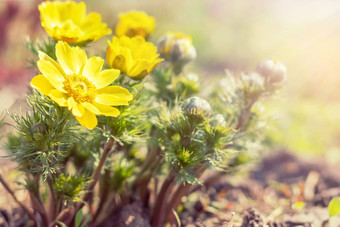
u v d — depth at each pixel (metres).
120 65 0.30
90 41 0.31
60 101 0.27
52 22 0.33
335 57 1.01
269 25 1.40
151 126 0.37
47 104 0.29
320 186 0.48
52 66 0.28
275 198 0.47
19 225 0.39
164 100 0.38
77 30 0.32
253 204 0.45
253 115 0.37
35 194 0.34
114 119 0.31
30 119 0.29
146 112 0.34
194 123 0.31
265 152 0.62
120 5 1.21
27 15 0.72
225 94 0.37
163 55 0.39
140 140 0.31
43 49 0.33
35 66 0.33
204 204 0.41
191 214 0.41
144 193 0.39
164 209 0.36
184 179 0.32
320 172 0.53
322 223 0.37
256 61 1.17
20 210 0.41
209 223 0.39
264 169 0.58
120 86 0.30
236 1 1.49
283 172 0.57
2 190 0.43
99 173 0.33
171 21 1.36
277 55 1.12
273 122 0.41
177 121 0.32
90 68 0.30
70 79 0.28
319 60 1.02
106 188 0.37
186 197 0.41
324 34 1.04
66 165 0.37
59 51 0.29
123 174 0.37
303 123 0.79
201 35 1.30
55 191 0.32
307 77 1.00
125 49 0.30
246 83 0.35
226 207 0.42
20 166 0.33
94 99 0.29
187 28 1.33
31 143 0.29
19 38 0.70
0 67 0.67
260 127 0.39
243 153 0.44
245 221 0.38
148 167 0.38
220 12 1.46
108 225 0.38
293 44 1.11
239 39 1.33
